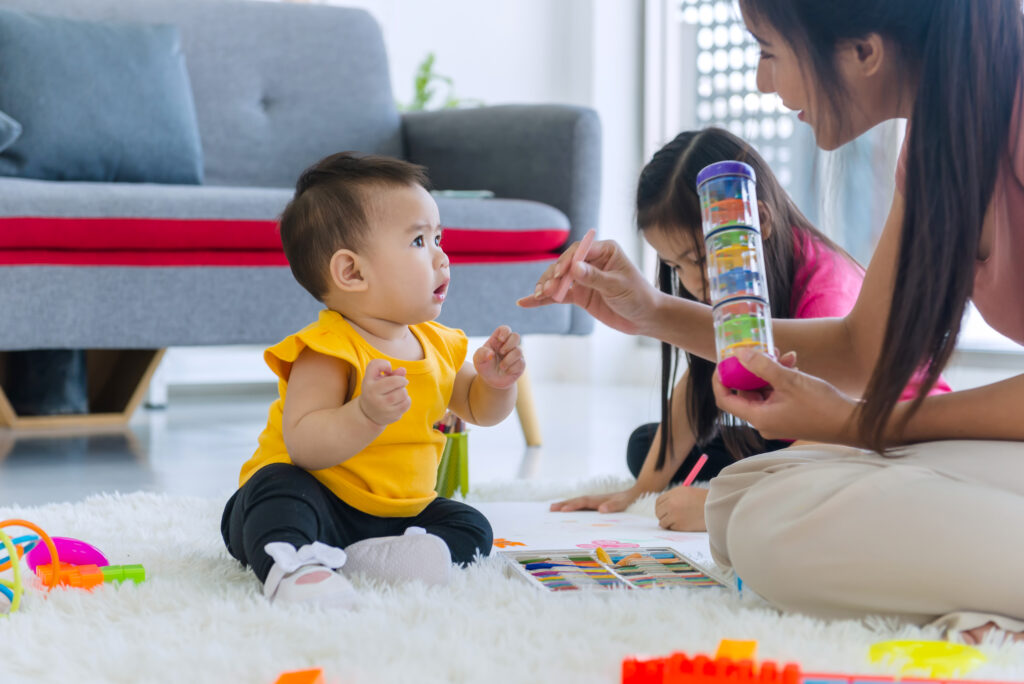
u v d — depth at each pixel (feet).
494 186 8.85
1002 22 2.90
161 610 3.14
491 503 5.59
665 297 3.93
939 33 2.91
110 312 6.91
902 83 3.10
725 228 3.16
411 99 13.21
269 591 3.23
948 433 3.14
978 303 3.43
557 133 8.38
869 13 2.97
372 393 3.42
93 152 8.15
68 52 8.21
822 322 3.98
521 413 8.11
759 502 3.08
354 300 3.86
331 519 3.68
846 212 7.85
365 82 9.83
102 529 4.56
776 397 3.04
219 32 9.41
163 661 2.61
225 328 7.22
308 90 9.62
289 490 3.53
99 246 6.84
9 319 6.66
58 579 3.46
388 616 2.97
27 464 7.00
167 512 5.02
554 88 13.48
